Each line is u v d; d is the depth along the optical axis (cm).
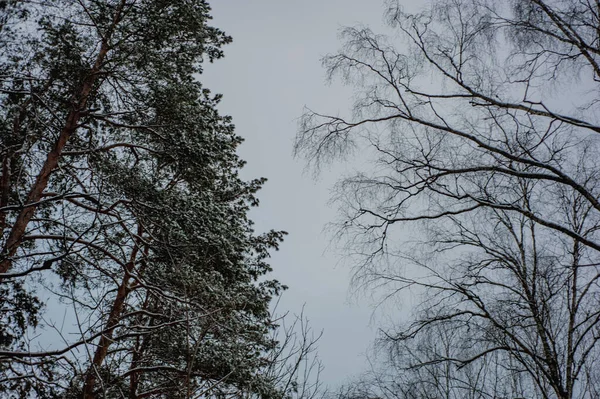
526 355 926
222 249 1396
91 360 811
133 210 1306
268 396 1236
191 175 1428
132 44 1355
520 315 906
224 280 1434
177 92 1375
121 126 1366
